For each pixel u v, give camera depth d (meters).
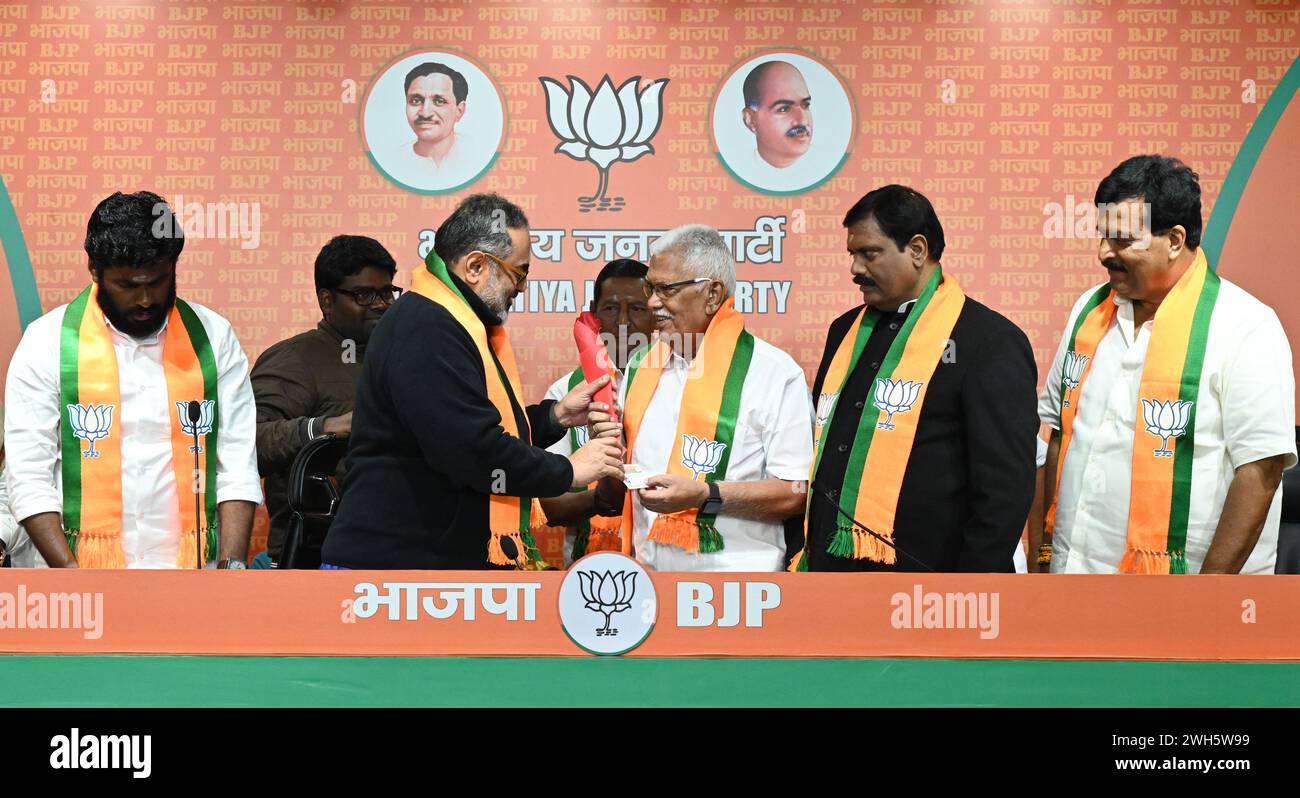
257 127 3.76
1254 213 3.74
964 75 3.75
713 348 3.06
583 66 3.77
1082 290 3.75
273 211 3.77
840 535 2.93
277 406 3.38
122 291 2.95
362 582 2.71
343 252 3.42
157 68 3.75
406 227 3.79
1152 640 2.75
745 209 3.79
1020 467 2.76
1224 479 2.88
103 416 2.98
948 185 3.76
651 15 3.77
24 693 2.73
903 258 2.94
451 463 2.53
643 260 3.78
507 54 3.78
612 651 2.75
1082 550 3.01
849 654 2.76
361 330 3.45
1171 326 2.91
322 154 3.77
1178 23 3.73
